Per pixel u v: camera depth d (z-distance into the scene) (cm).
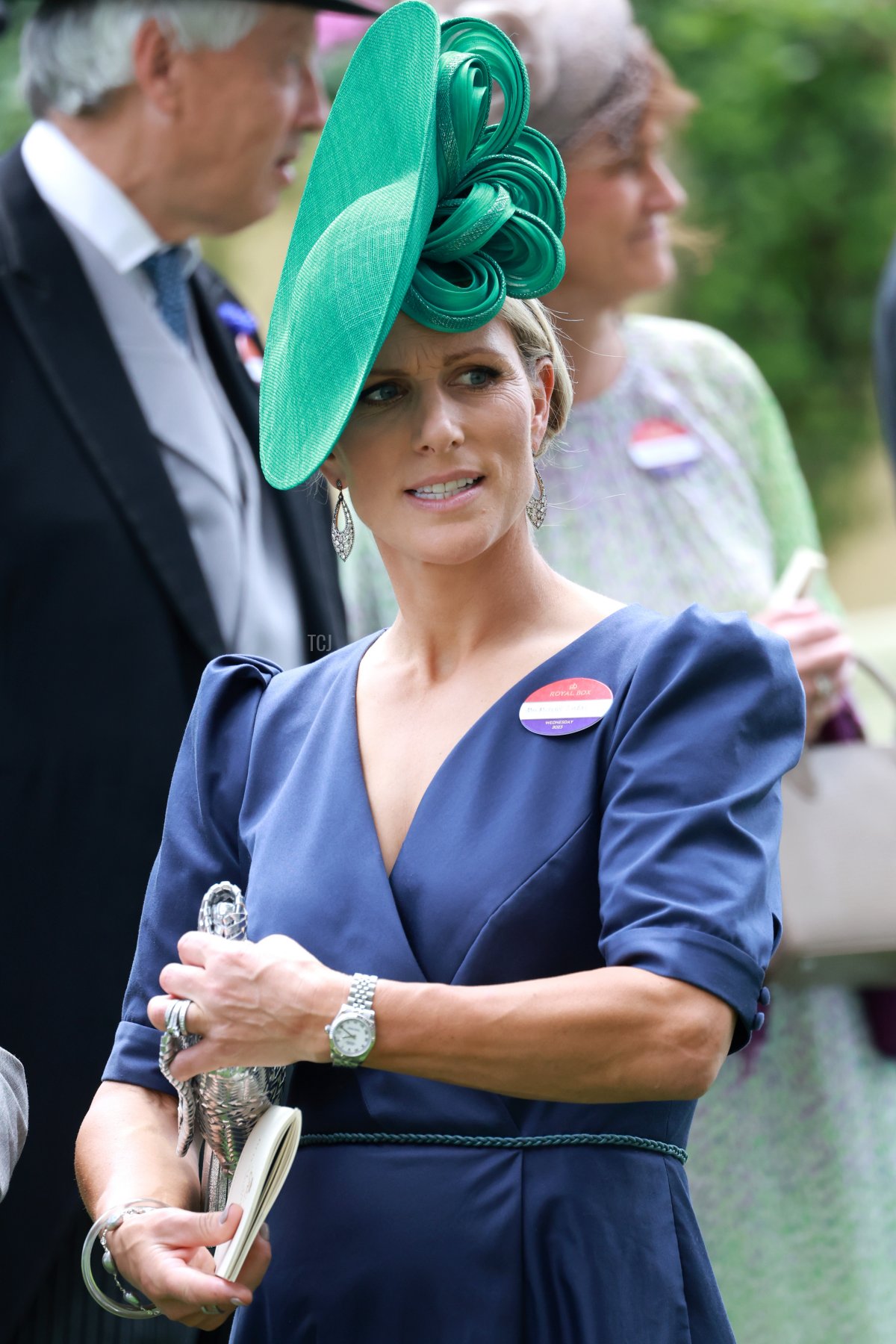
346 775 624
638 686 593
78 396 952
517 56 607
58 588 922
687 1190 601
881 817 966
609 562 1045
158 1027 581
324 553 1051
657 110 1030
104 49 987
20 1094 661
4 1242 862
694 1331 581
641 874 561
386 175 597
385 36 597
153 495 946
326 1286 581
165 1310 584
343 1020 548
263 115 1008
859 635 2414
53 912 895
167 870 664
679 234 1233
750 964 552
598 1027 540
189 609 933
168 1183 608
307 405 592
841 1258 1009
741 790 573
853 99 3147
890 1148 1045
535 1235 567
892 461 1252
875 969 964
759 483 1110
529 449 607
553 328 645
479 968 575
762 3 3089
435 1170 577
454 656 630
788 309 3222
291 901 605
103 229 1002
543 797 589
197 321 1058
